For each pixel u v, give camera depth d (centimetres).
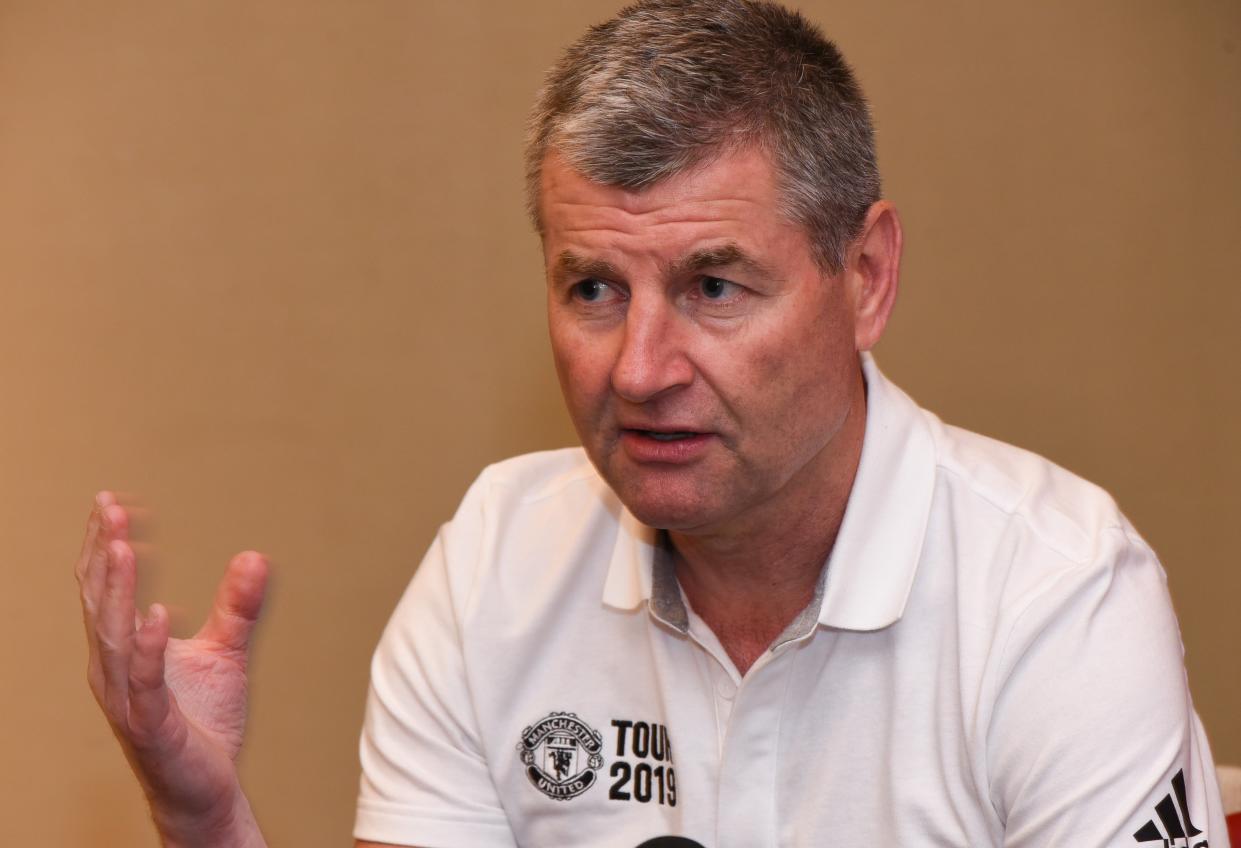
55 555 830
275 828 832
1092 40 828
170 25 827
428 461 836
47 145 832
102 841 826
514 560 461
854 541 402
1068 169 831
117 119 830
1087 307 834
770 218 354
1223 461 840
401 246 834
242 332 831
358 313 834
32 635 829
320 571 834
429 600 465
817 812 402
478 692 446
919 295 834
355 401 834
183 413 830
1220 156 834
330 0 830
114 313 832
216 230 830
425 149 835
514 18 834
